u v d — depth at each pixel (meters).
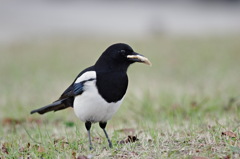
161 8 54.47
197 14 49.88
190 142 7.55
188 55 24.30
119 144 8.00
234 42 28.09
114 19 45.97
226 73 18.38
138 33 35.78
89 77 7.71
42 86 16.94
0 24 40.19
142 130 9.16
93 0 59.09
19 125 11.17
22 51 28.03
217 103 11.57
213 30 36.84
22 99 14.34
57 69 21.77
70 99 8.57
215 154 6.85
